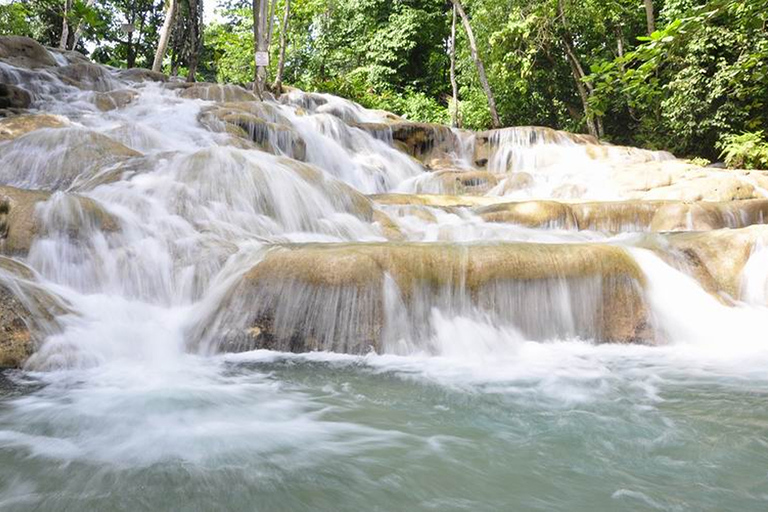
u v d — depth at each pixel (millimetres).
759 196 10438
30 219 5371
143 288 5355
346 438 2914
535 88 22672
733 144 13719
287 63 29609
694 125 15172
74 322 4523
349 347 4746
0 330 4082
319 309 4809
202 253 5566
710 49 14336
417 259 4984
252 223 7023
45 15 27812
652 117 17812
